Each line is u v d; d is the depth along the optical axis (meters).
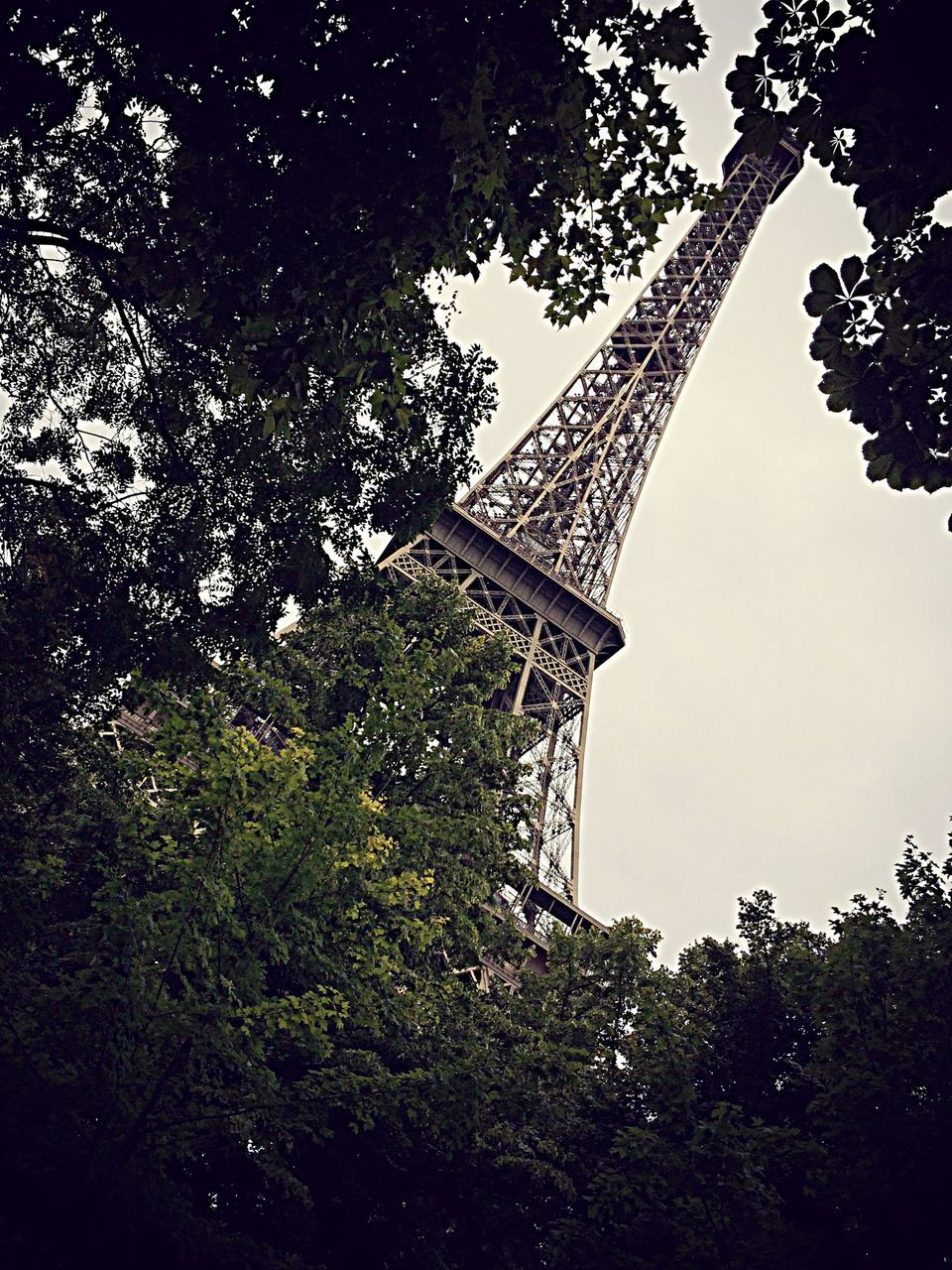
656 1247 25.05
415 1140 25.47
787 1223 22.41
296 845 21.00
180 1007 18.89
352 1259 25.92
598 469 109.56
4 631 22.52
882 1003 25.50
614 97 18.02
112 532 23.45
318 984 21.92
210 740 22.08
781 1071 33.16
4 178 21.19
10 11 17.02
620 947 36.59
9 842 23.66
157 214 20.59
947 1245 21.09
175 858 21.41
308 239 17.84
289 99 17.19
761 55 15.16
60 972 20.59
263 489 23.67
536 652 86.94
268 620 23.62
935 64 14.26
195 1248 18.75
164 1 16.81
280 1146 24.08
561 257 18.88
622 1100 30.06
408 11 16.86
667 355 124.88
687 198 18.50
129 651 22.89
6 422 23.89
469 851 30.25
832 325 15.80
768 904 37.69
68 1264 17.86
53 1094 18.25
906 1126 22.09
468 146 16.81
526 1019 34.28
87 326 23.56
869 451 16.17
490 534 92.94
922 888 28.72
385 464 23.98
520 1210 27.50
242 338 19.14
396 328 20.02
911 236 15.41
